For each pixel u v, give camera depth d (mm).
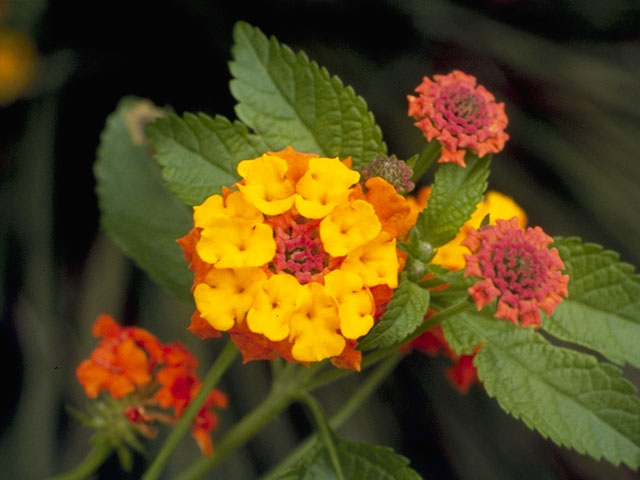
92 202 582
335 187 248
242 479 469
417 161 274
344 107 278
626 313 276
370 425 500
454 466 510
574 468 528
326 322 244
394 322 250
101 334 284
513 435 523
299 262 249
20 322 510
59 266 547
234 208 249
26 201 546
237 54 282
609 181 562
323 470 276
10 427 495
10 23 595
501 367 267
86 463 286
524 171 564
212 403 293
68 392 503
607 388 265
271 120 280
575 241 278
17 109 602
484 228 250
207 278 245
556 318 278
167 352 283
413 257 263
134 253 313
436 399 524
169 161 280
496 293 244
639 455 262
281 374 288
